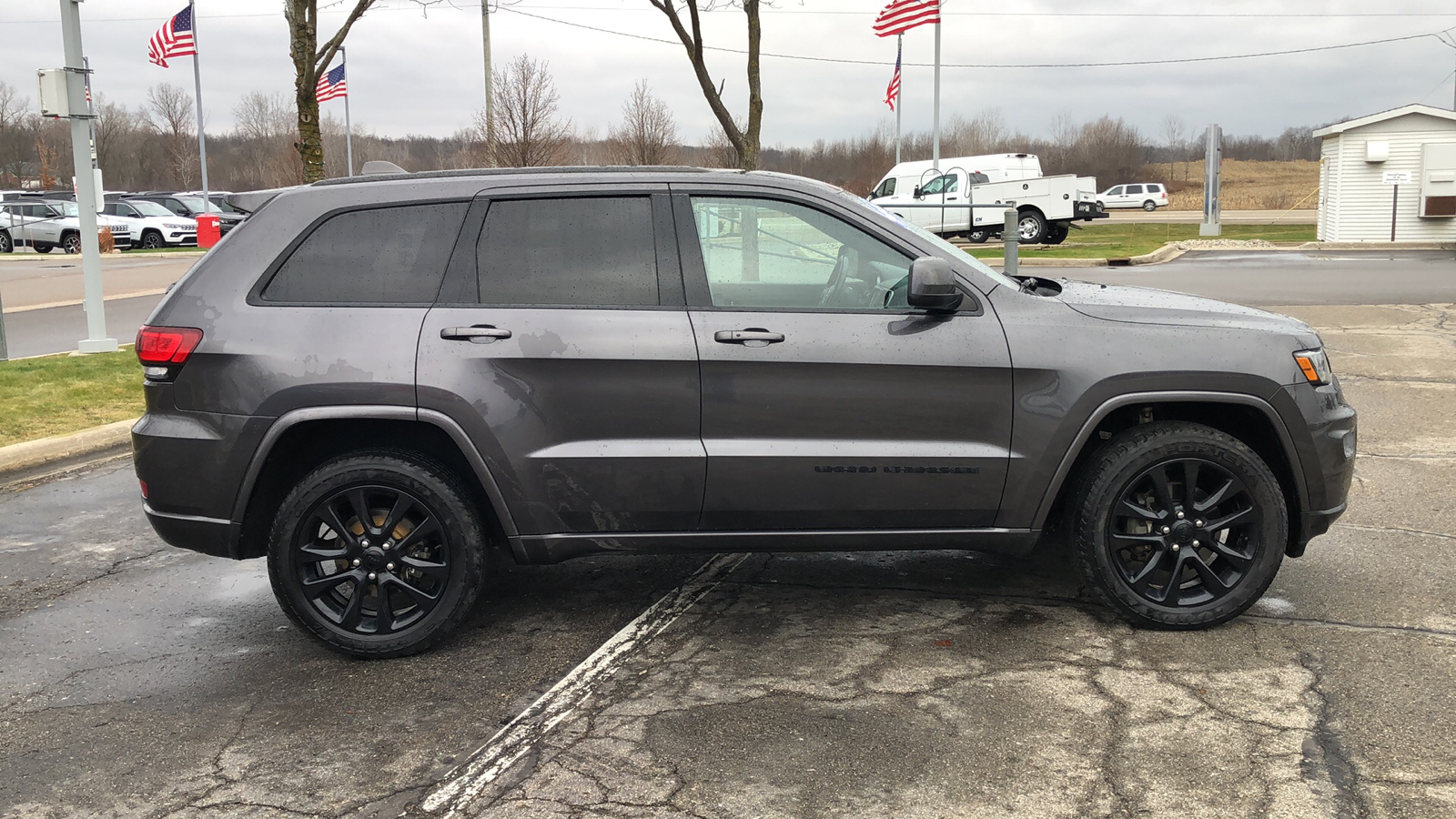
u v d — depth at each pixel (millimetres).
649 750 3365
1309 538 4277
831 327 4004
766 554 5332
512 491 4023
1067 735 3391
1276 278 17672
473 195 4109
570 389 3986
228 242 4125
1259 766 3172
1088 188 27578
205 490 4016
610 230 4086
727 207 4098
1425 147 25781
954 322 4039
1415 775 3098
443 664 4098
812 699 3695
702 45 11859
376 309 4020
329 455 4301
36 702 3854
